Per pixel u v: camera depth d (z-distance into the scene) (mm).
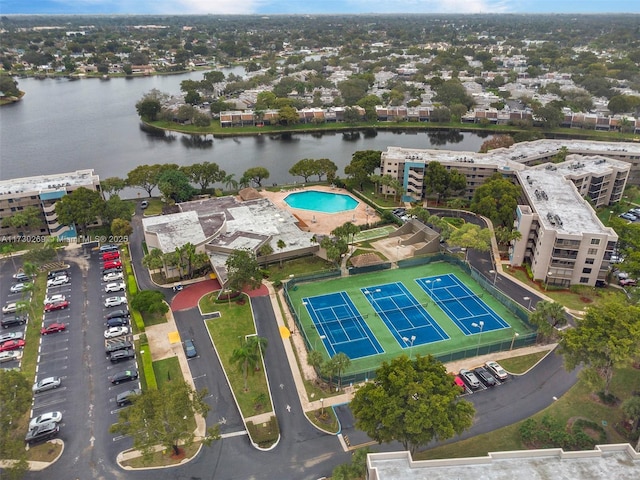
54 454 91188
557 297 144125
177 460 89938
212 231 169250
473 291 147875
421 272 159500
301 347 121938
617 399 103938
